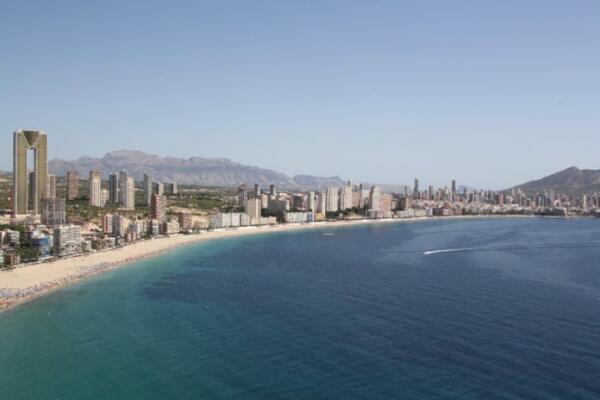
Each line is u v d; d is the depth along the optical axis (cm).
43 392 10512
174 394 10281
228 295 18862
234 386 10581
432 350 12488
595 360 11769
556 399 9875
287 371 11300
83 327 14738
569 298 17862
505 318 15238
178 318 15625
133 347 12988
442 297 18200
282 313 16138
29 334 14125
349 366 11531
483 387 10394
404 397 9988
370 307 16812
